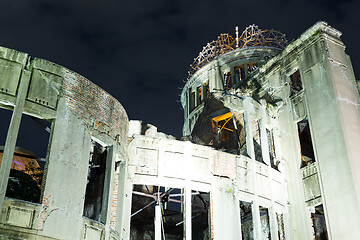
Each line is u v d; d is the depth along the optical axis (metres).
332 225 21.03
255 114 25.25
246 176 22.91
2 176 14.20
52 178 15.56
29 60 16.78
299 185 23.91
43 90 16.67
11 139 14.91
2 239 13.55
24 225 14.23
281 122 26.47
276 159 25.45
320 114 23.64
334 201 21.27
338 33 26.00
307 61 25.61
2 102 15.55
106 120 19.12
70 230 15.49
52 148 15.98
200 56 42.16
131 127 28.14
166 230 28.72
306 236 22.47
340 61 24.84
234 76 37.47
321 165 22.66
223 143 32.03
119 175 20.19
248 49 37.78
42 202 14.94
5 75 15.87
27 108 15.92
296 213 23.47
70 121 17.11
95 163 21.31
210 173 21.84
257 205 22.36
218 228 20.61
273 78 28.27
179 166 21.42
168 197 22.72
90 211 20.36
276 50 37.50
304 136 27.83
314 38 25.50
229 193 21.86
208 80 40.06
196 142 31.88
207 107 31.78
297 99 25.72
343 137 21.86
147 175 20.81
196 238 28.33
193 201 29.28
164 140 21.86
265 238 24.95
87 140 17.61
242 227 27.38
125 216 19.55
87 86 18.50
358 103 23.89
